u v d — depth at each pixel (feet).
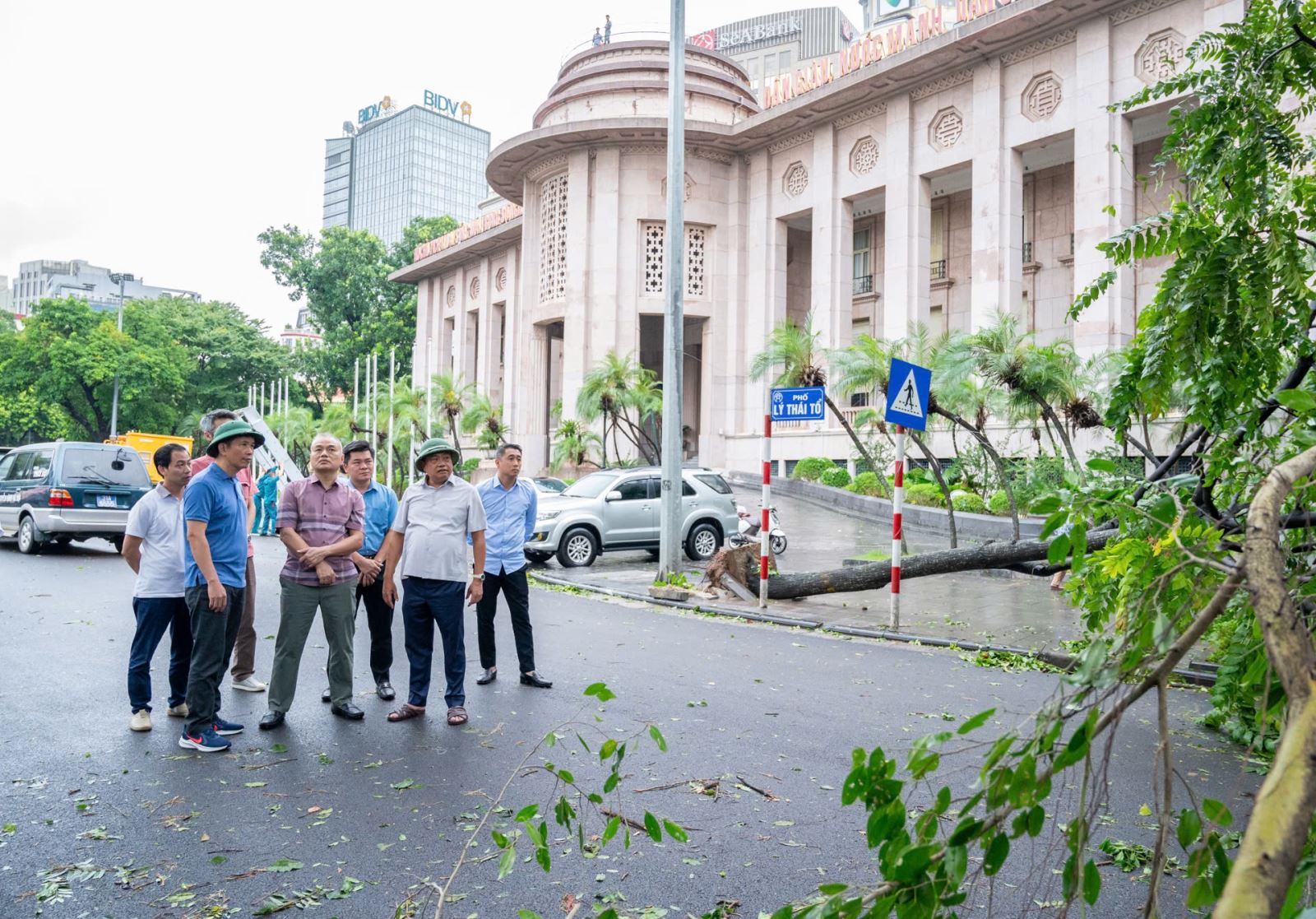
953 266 109.19
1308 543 9.27
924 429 32.37
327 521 19.26
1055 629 31.50
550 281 123.34
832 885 4.76
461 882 11.37
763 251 115.75
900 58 94.89
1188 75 13.21
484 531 20.79
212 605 17.07
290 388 200.23
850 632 31.19
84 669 23.98
